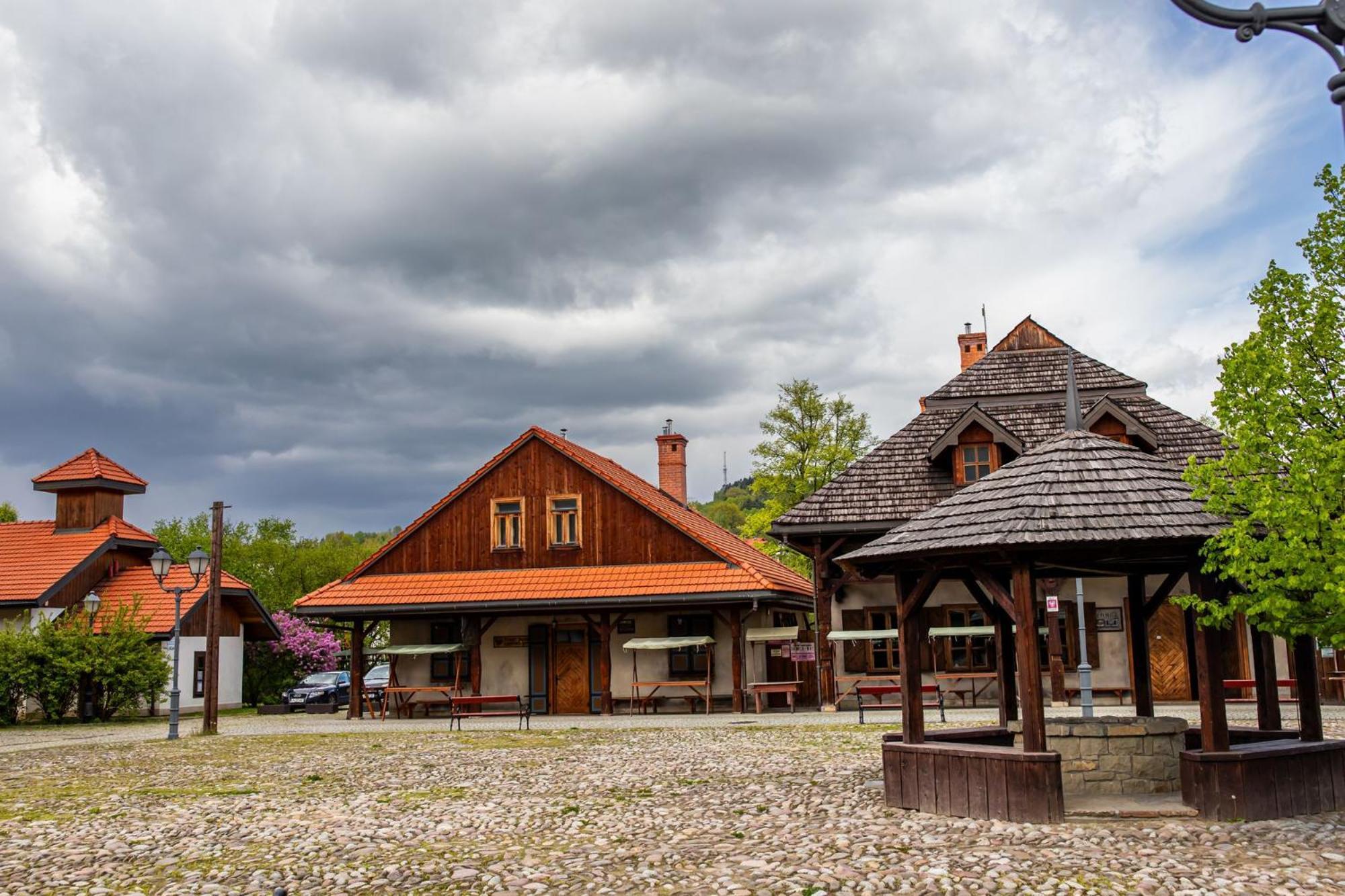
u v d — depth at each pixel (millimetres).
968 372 32094
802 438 44344
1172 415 28672
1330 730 18125
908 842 9453
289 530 66688
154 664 34188
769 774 14664
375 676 41688
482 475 33500
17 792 15031
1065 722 11742
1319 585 9453
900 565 11992
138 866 9797
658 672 31094
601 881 8648
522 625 32250
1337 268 10172
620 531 32156
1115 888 7707
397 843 10570
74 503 39562
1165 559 11711
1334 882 7672
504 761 17734
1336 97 6734
